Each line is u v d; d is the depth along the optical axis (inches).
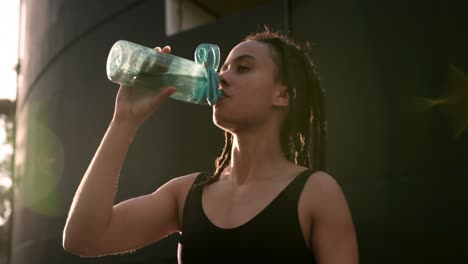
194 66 66.2
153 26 273.0
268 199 59.4
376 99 201.3
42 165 332.5
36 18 380.2
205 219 60.8
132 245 65.9
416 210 185.8
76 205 60.6
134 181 259.6
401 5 201.9
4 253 732.7
